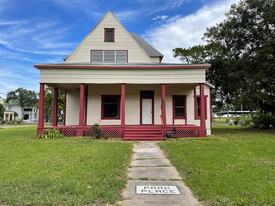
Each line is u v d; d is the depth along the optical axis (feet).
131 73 38.22
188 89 45.57
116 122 45.03
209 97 45.47
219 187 11.67
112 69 38.11
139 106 45.21
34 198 10.42
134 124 44.65
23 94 200.13
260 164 16.39
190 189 12.17
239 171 14.57
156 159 20.30
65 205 9.77
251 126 69.36
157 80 38.09
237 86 50.16
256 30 49.03
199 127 37.65
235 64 49.26
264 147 24.12
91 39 46.78
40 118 37.19
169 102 45.27
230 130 55.47
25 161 18.13
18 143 29.32
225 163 16.90
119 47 46.73
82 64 38.34
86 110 44.96
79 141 31.65
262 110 57.93
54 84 41.04
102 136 37.01
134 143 31.24
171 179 14.08
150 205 10.02
